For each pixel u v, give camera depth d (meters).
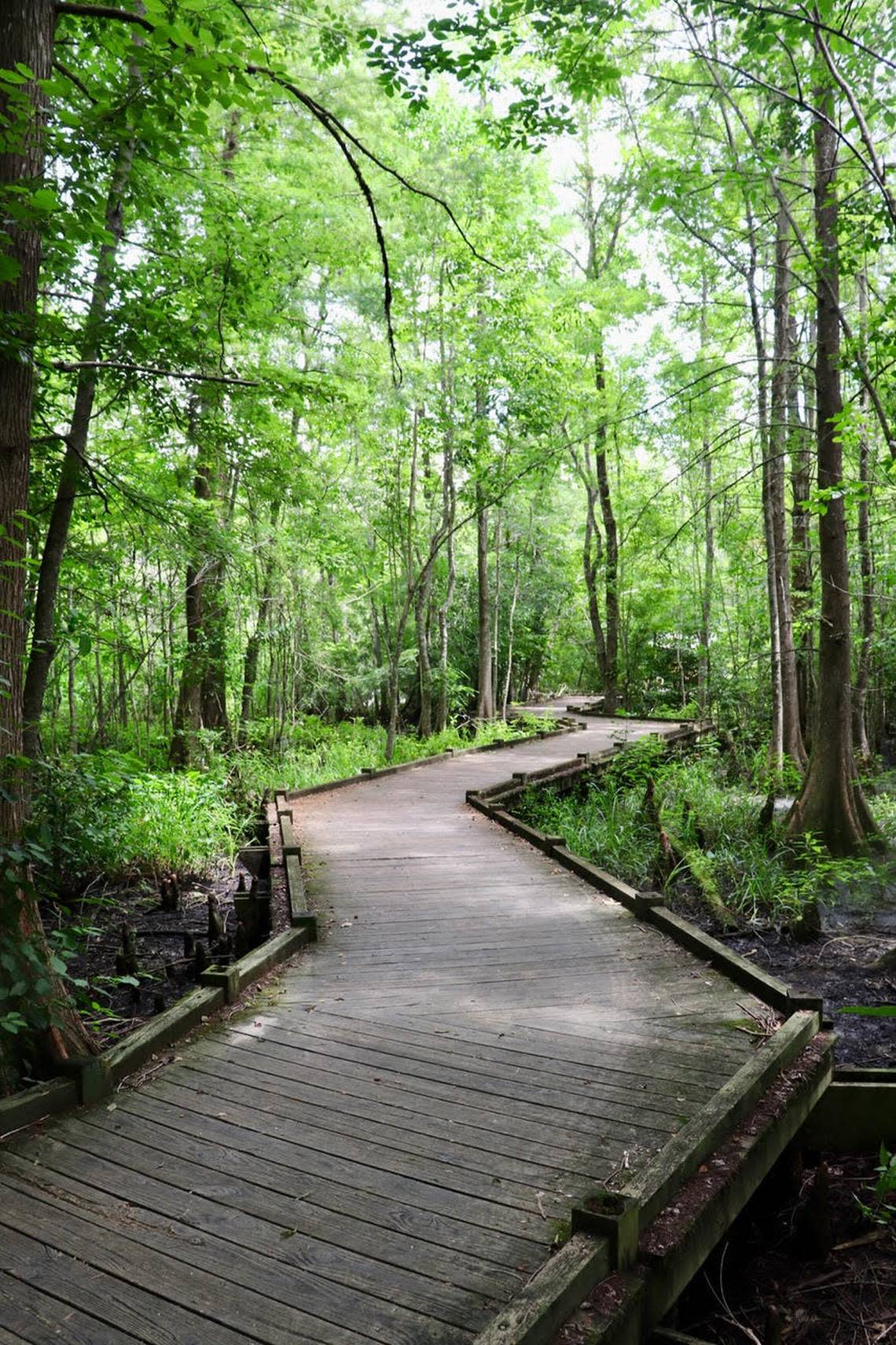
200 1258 2.68
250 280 7.59
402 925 6.18
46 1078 3.89
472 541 25.95
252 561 9.95
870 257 12.28
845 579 10.38
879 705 21.53
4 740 4.14
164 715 15.27
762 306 12.24
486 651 20.56
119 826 8.23
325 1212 2.91
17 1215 2.90
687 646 25.97
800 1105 3.89
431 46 5.73
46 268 5.98
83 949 6.96
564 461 21.20
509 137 7.59
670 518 23.59
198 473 10.04
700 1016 4.57
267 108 4.69
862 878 9.03
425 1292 2.52
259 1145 3.35
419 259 14.83
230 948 6.87
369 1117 3.55
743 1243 3.87
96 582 10.05
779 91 6.58
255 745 15.95
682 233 11.88
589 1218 2.66
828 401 10.05
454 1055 4.13
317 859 8.16
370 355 13.26
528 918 6.35
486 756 15.95
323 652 19.03
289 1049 4.22
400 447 16.11
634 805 11.40
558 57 7.22
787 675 14.43
